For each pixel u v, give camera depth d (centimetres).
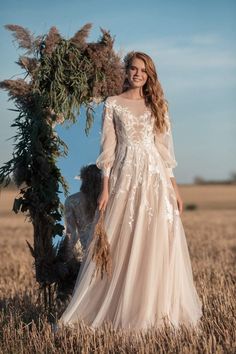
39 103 834
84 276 750
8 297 1035
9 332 755
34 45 847
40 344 705
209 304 869
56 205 838
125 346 683
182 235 777
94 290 747
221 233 2819
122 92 843
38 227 836
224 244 2256
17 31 838
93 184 823
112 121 768
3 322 824
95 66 844
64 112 845
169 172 783
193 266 1492
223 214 4934
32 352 698
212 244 2256
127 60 815
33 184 834
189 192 9294
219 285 1086
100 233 738
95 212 781
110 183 760
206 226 3338
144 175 754
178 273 756
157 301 735
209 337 691
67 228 839
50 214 835
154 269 736
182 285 761
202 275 1302
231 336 705
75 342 708
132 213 747
